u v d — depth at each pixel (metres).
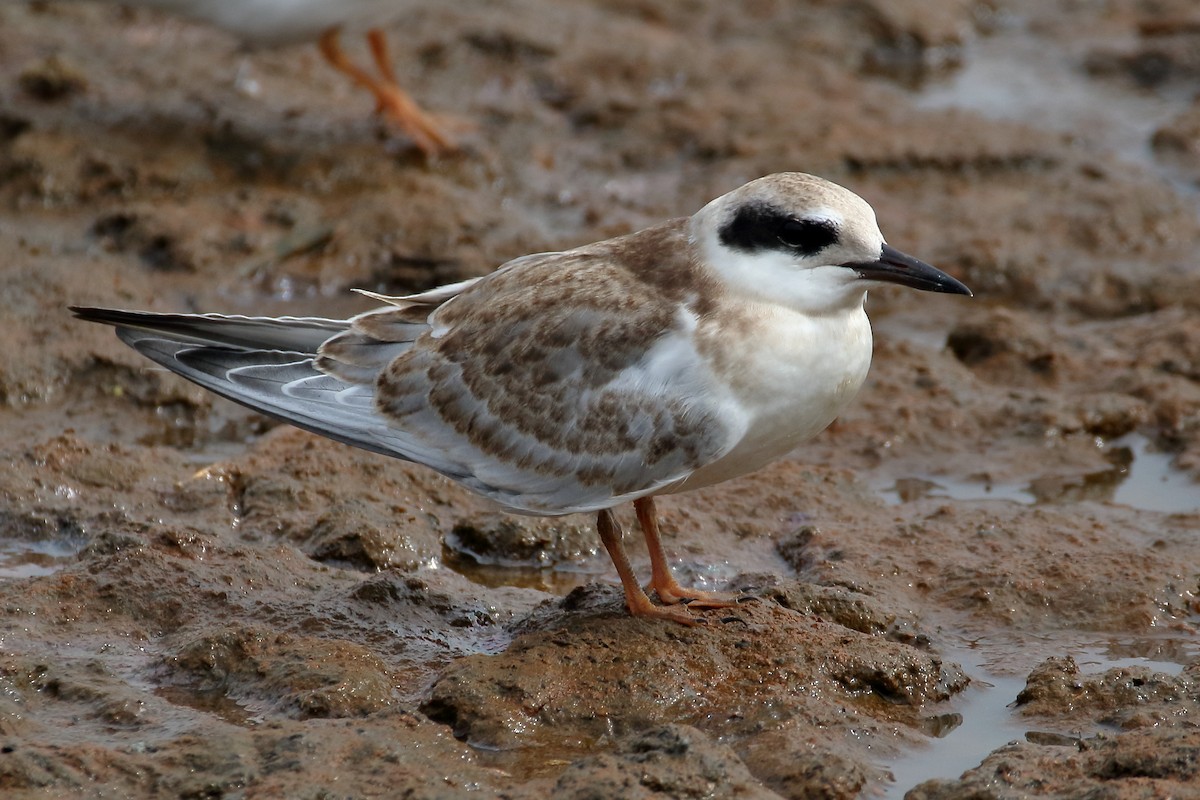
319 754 9.23
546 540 12.83
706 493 13.64
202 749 9.27
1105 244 18.75
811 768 9.34
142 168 18.94
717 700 10.19
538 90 22.27
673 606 11.11
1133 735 9.44
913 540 12.70
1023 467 14.38
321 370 11.09
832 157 20.14
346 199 18.91
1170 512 13.49
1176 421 14.90
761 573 11.94
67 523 12.70
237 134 19.86
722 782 8.99
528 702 10.01
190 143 19.62
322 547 12.43
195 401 15.01
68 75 20.33
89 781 9.02
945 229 18.81
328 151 19.70
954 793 9.06
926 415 15.08
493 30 23.11
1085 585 11.93
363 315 11.30
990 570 12.11
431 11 23.73
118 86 20.84
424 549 12.59
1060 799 8.89
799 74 22.94
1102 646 11.32
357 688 10.09
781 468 14.02
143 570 11.59
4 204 18.36
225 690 10.34
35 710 9.91
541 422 10.64
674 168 20.36
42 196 18.53
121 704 9.91
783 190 10.30
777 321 10.25
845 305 10.47
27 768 9.02
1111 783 8.89
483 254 17.58
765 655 10.58
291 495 13.16
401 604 11.49
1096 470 14.38
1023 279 17.91
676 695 10.18
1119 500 13.85
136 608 11.29
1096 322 17.36
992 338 16.34
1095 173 20.23
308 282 17.36
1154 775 9.06
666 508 13.34
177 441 14.63
